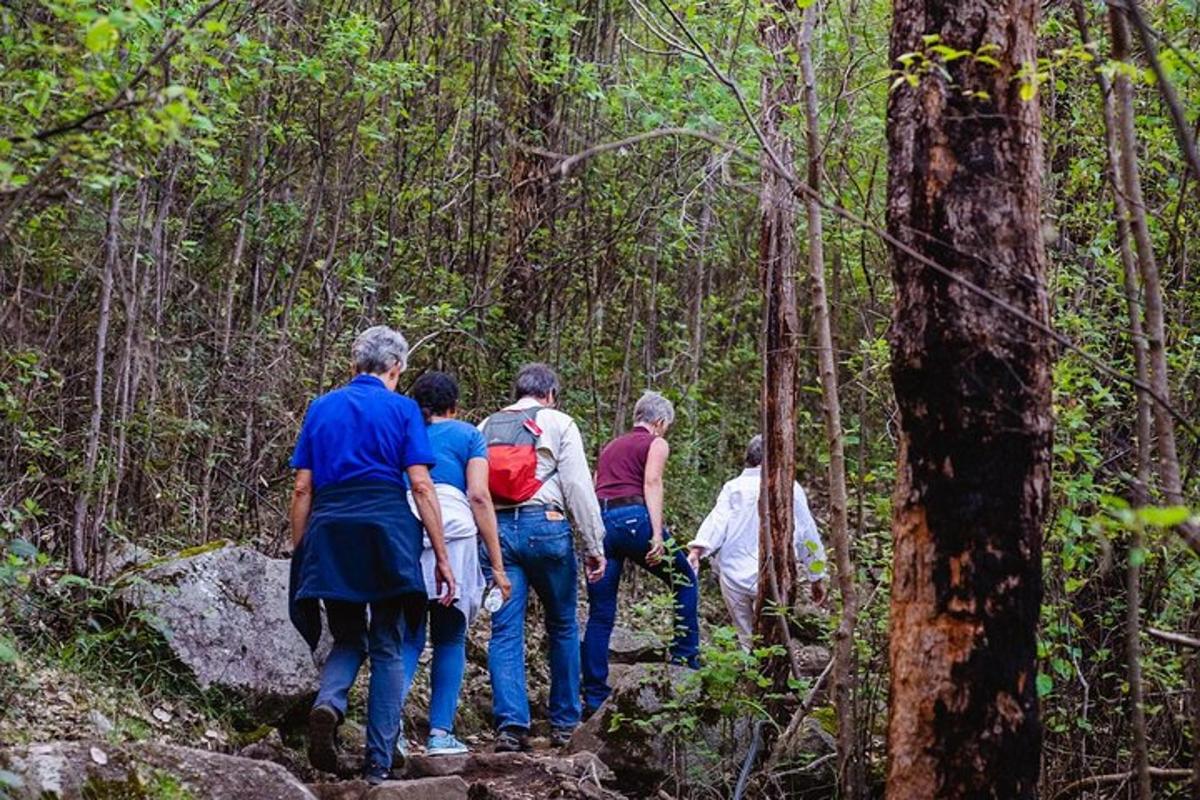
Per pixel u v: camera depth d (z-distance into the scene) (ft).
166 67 18.79
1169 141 21.36
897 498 15.35
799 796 22.48
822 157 21.07
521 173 38.14
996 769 14.64
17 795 14.89
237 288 31.68
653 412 27.40
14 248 22.25
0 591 19.39
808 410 50.52
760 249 25.72
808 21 20.61
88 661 20.11
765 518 24.99
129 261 25.50
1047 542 20.31
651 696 23.58
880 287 29.53
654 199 38.27
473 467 22.53
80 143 14.15
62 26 18.39
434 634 22.50
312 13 33.04
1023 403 14.69
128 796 15.70
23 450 23.16
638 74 35.19
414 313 34.14
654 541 26.45
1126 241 16.79
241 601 22.21
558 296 39.24
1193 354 21.26
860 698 21.58
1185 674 21.07
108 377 25.23
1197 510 19.30
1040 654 19.93
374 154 36.29
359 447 19.85
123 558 23.31
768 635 24.85
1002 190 14.78
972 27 14.88
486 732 26.68
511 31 35.91
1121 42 16.01
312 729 18.92
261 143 31.78
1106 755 21.57
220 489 28.91
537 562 24.39
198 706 20.77
